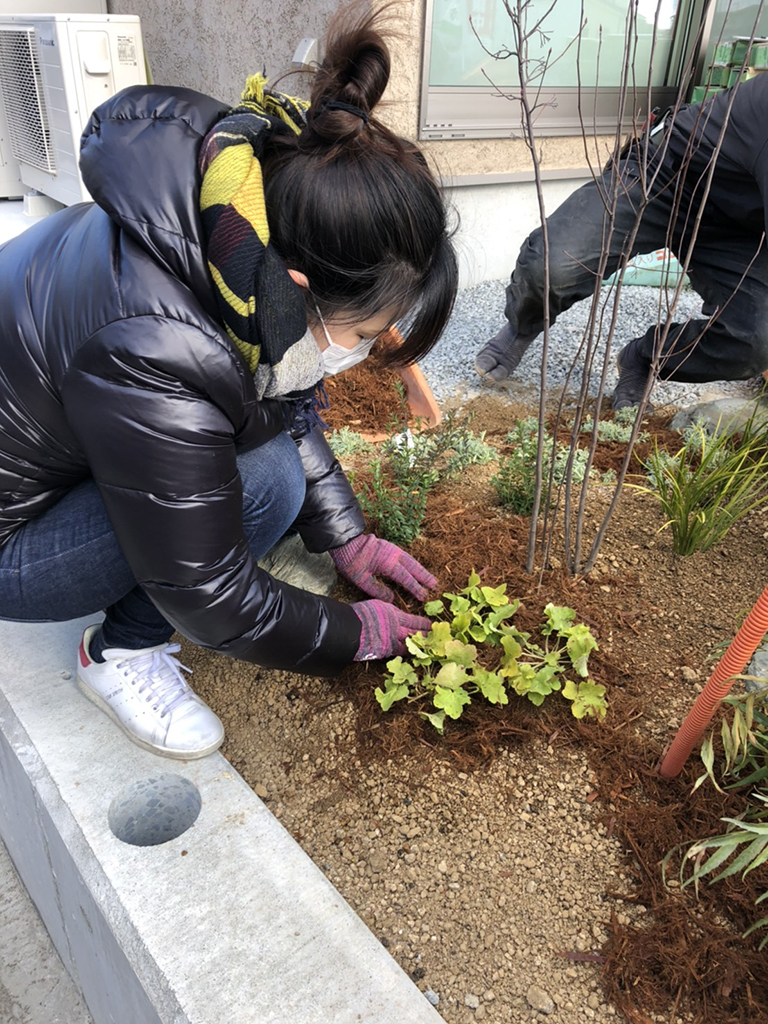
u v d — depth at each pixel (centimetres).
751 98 238
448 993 133
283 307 116
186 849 141
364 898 147
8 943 198
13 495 148
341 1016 117
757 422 271
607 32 445
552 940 140
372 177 109
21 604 159
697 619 202
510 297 313
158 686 164
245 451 149
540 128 444
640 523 236
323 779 170
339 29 113
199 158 115
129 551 131
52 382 125
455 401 329
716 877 132
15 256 134
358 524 194
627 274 461
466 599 196
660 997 131
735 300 267
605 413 314
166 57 511
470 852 154
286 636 150
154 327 114
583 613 201
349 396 319
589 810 160
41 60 436
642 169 175
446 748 172
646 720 177
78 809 148
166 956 124
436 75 394
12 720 170
